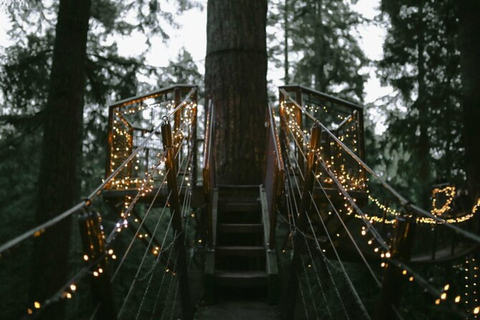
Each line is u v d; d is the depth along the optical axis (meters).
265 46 9.79
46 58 11.83
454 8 14.35
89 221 1.94
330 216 8.20
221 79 9.38
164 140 4.11
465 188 12.14
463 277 11.25
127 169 8.60
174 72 14.58
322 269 3.62
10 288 12.03
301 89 8.27
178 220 4.34
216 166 9.05
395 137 16.98
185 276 4.43
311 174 4.24
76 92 8.26
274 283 5.31
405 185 17.94
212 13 9.80
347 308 2.69
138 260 14.30
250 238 7.02
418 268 11.54
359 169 8.22
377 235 2.11
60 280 7.79
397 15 17.61
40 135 12.02
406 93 17.89
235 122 9.12
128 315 2.64
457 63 15.07
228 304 5.33
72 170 8.13
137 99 8.32
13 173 12.48
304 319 4.27
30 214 13.21
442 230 10.85
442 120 14.88
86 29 8.48
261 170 9.02
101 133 13.36
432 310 10.45
